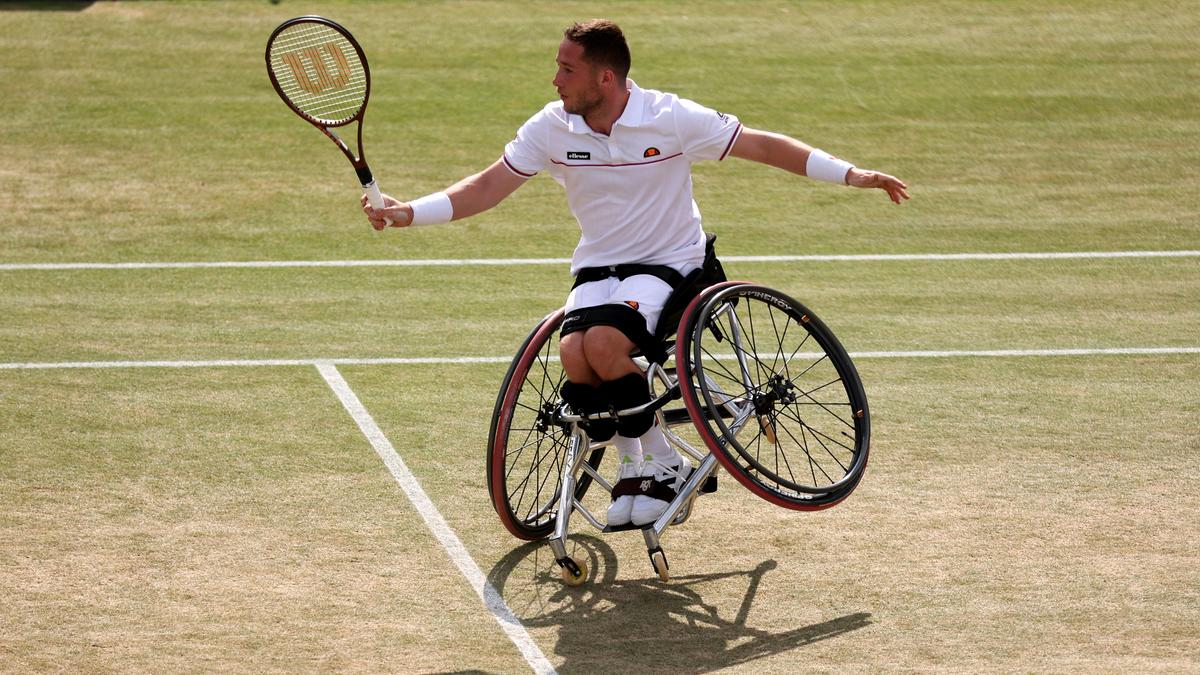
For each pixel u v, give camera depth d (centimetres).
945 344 2947
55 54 5347
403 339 2956
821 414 2527
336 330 3009
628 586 1862
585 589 1853
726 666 1631
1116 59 5572
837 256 3622
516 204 4072
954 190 4219
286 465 2259
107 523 2014
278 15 5947
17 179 4109
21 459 2245
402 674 1606
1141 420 2486
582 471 2144
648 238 1900
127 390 2600
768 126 4753
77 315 3069
